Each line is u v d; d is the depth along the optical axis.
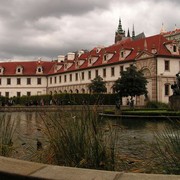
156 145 9.02
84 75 80.88
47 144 8.34
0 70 99.75
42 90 99.12
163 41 64.06
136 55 65.25
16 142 10.47
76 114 7.29
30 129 11.95
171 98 38.84
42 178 3.69
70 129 6.96
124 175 3.71
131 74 51.75
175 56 61.50
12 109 56.34
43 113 8.59
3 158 4.54
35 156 7.70
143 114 32.50
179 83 38.88
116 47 76.62
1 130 8.84
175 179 3.51
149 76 61.16
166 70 60.72
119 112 33.22
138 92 51.81
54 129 7.14
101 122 7.16
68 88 87.38
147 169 7.23
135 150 11.05
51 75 96.81
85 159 6.57
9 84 99.44
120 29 154.38
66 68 88.94
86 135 6.89
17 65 100.94
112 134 7.87
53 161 6.85
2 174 3.94
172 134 7.30
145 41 63.88
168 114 31.16
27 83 99.31
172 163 6.61
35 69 100.75
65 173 3.82
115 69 70.25
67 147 6.82
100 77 67.19
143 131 19.45
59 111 7.68
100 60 77.31
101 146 6.76
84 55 89.00
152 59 60.56
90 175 3.74
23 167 4.10
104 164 6.60
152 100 59.94
